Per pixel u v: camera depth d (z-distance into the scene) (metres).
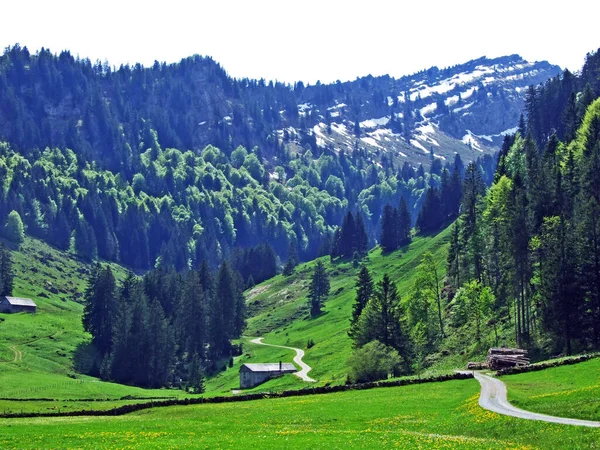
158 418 88.81
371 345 123.81
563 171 162.88
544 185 146.38
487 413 64.81
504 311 141.88
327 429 67.19
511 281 138.12
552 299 115.62
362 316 145.38
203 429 71.44
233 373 198.50
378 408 78.56
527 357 115.75
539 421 58.44
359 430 65.50
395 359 125.06
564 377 84.56
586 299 114.44
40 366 191.25
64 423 83.50
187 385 187.50
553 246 118.81
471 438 56.88
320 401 90.31
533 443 52.97
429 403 78.44
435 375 104.50
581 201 138.25
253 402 97.88
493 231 156.88
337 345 190.25
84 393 158.50
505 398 73.62
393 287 138.62
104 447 58.56
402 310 143.12
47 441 64.25
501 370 97.62
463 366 127.06
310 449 53.16
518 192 152.62
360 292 173.25
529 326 128.62
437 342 146.25
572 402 64.94
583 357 93.81
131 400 136.25
